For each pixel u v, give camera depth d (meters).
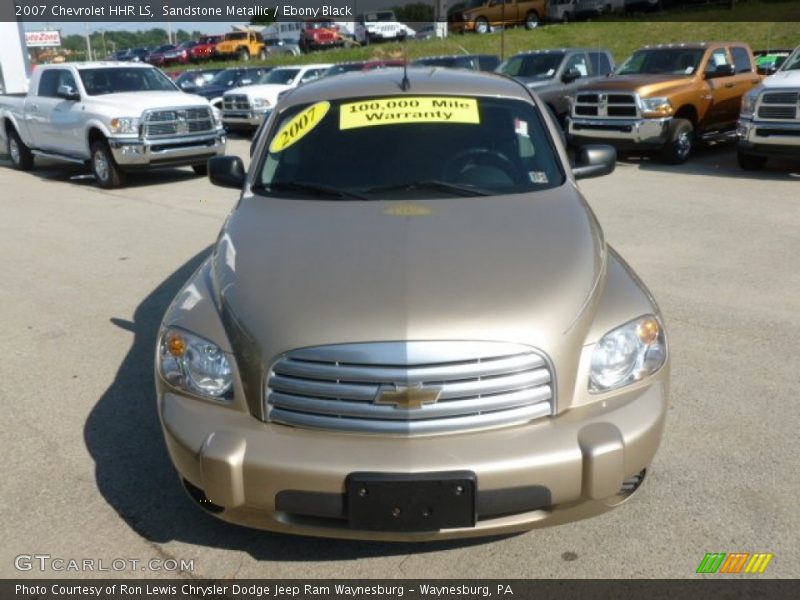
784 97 10.54
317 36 39.03
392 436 2.55
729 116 13.38
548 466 2.51
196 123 12.34
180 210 9.89
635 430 2.62
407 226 3.25
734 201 9.29
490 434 2.56
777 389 4.14
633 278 3.20
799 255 6.78
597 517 3.11
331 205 3.56
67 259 7.48
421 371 2.53
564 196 3.63
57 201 10.88
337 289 2.78
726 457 3.48
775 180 10.73
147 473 3.54
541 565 2.86
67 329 5.49
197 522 3.18
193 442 2.67
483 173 3.80
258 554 2.98
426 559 2.92
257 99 17.78
